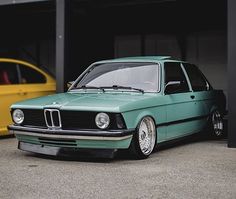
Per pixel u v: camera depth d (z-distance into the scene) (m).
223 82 12.19
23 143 6.26
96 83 6.76
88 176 4.98
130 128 5.71
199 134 7.67
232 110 6.86
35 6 10.98
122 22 13.38
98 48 13.56
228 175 5.01
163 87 6.47
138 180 4.79
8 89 8.05
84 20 13.24
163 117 6.38
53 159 6.03
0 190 4.43
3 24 14.23
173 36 12.78
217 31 12.21
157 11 12.38
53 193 4.30
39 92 8.59
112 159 5.99
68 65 8.62
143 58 7.04
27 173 5.16
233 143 6.96
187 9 11.96
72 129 5.72
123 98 5.99
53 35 14.41
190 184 4.61
